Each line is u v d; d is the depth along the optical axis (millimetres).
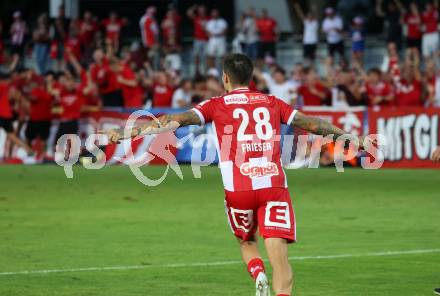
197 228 34312
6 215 37969
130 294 23203
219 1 98188
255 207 19469
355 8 97500
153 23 82562
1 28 95688
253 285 24312
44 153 63656
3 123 62938
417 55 66250
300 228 34219
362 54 78000
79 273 25891
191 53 84750
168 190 47531
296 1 93250
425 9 82000
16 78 64250
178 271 26203
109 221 36156
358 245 30484
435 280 24844
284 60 86125
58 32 85062
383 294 23141
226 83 20203
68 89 62375
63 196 44750
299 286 24141
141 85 68625
